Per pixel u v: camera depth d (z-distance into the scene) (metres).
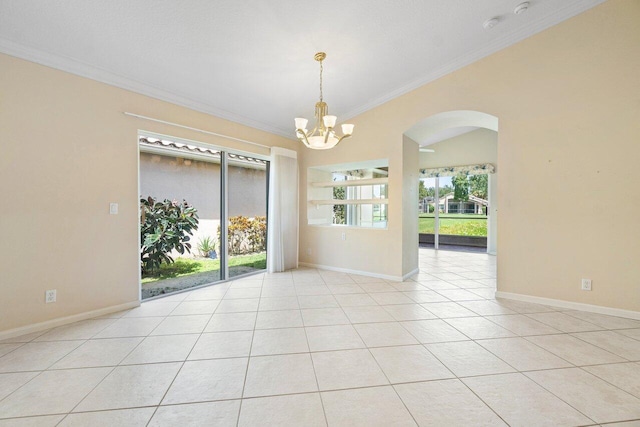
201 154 3.99
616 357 2.01
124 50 2.54
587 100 2.84
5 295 2.28
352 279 4.28
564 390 1.65
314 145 2.85
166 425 1.38
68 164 2.58
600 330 2.45
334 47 2.86
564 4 2.79
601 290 2.82
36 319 2.43
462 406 1.52
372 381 1.75
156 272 3.63
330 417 1.44
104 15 2.13
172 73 2.97
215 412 1.48
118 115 2.91
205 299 3.35
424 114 3.87
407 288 3.81
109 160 2.85
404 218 4.24
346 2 2.32
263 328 2.53
